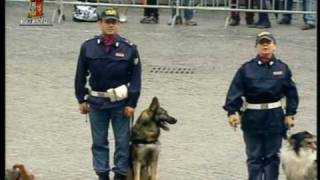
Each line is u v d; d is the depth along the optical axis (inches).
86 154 810.2
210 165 782.5
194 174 754.8
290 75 673.6
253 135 678.5
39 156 797.9
